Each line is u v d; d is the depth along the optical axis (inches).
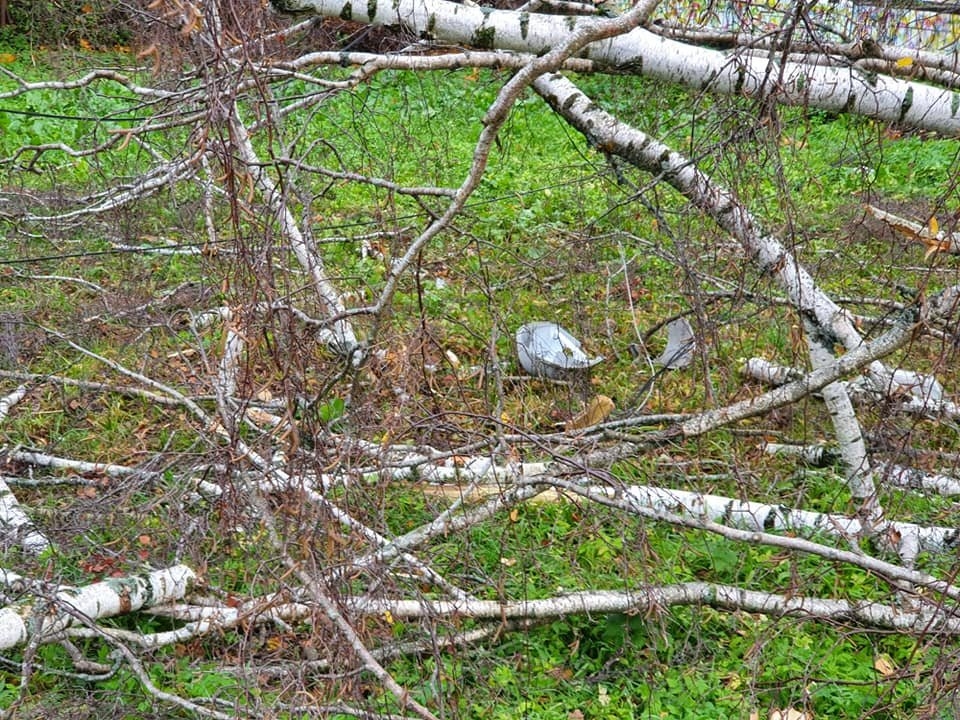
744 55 180.9
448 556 171.6
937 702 139.3
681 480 197.9
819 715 147.0
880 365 215.5
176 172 180.4
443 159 350.6
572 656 156.5
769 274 187.8
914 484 191.3
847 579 173.5
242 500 159.5
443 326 262.4
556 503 190.9
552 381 235.6
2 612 143.5
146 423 218.8
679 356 217.2
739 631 163.6
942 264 228.8
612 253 290.0
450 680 146.2
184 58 201.2
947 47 207.5
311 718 132.9
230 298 168.7
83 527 172.9
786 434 219.9
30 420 220.5
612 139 190.2
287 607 151.3
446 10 182.9
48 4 451.2
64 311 267.7
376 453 169.8
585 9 193.8
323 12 184.4
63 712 140.4
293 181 172.7
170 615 154.9
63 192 312.0
